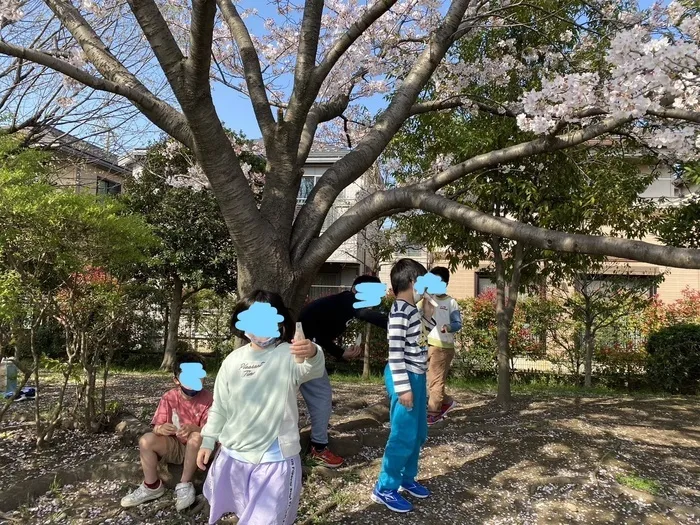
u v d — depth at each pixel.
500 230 3.35
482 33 6.27
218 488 2.30
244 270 3.79
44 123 7.08
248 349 2.42
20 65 6.46
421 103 5.38
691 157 3.68
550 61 5.96
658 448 4.54
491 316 9.16
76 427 4.54
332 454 3.90
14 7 4.75
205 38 2.95
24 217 3.27
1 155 3.95
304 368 2.29
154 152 9.69
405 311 3.22
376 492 3.28
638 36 3.13
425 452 4.29
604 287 8.41
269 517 2.18
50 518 2.97
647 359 8.42
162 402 3.32
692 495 3.54
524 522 3.11
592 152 6.47
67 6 4.20
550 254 6.45
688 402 6.71
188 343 11.66
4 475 3.53
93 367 4.36
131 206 9.41
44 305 3.85
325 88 6.27
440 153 6.57
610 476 3.78
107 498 3.23
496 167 5.69
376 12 3.82
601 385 8.77
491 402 6.46
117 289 4.27
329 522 3.03
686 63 3.09
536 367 9.20
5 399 4.68
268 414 2.26
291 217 4.04
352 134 7.62
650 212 6.70
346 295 4.03
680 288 12.02
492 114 5.78
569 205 5.73
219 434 2.41
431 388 5.15
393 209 4.21
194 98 3.20
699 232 6.52
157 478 3.18
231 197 3.57
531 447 4.41
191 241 9.62
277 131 4.02
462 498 3.41
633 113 3.21
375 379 9.13
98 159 8.52
